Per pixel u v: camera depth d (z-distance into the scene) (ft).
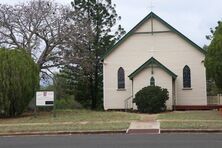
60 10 150.20
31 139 70.03
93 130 79.30
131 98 146.72
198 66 145.69
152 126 83.61
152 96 127.95
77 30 151.02
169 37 147.64
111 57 150.10
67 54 151.94
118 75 149.18
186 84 146.20
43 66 152.05
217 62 111.34
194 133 75.56
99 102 179.93
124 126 83.61
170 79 139.95
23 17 147.84
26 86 111.96
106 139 66.80
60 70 167.63
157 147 55.67
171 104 138.21
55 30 149.07
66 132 78.89
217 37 113.39
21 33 148.56
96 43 177.99
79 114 114.42
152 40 148.36
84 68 159.33
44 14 148.15
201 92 145.07
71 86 176.14
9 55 111.34
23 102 112.88
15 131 81.10
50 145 60.49
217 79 113.29
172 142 60.90
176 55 147.02
